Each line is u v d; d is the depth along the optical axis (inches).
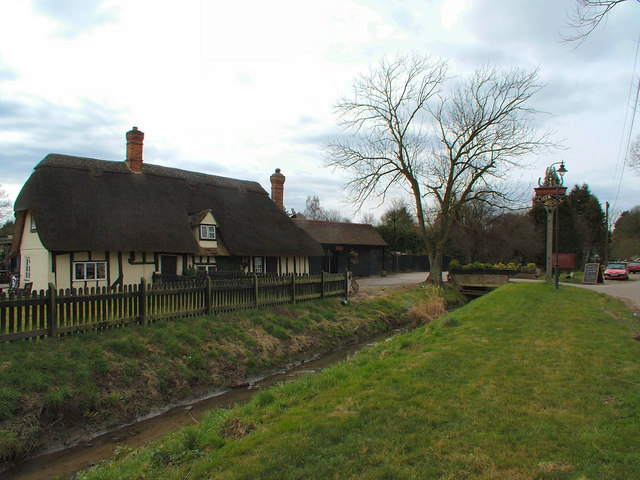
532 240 2050.9
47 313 385.7
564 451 171.3
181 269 877.2
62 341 386.3
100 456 282.4
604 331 413.7
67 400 324.8
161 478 182.9
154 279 735.1
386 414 220.7
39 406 308.0
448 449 178.9
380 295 978.7
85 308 415.8
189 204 960.9
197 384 414.3
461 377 277.7
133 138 927.7
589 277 1211.2
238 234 972.6
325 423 213.2
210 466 182.5
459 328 459.5
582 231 2378.2
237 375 453.4
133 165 927.0
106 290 434.0
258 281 634.2
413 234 2108.8
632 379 259.1
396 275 1733.5
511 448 176.9
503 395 240.5
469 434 192.5
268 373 481.1
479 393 246.4
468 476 157.2
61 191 764.6
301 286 735.1
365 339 687.1
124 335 427.8
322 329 649.6
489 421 205.5
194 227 919.0
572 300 698.2
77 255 742.5
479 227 1870.1
